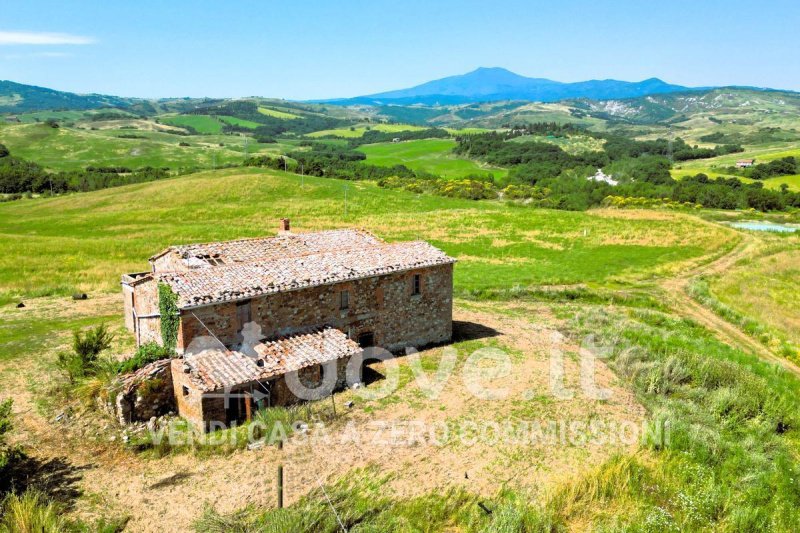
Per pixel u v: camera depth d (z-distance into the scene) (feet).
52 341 99.04
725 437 74.08
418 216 285.64
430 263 100.73
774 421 80.64
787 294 153.28
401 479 61.67
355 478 61.36
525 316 127.24
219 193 354.95
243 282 82.23
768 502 61.67
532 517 55.31
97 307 123.44
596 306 138.31
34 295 132.36
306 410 74.49
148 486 59.00
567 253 201.05
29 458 62.80
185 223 274.16
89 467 61.82
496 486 61.31
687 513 57.62
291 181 385.91
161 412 74.02
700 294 147.84
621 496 60.03
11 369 86.22
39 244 196.54
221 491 58.44
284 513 52.85
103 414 72.28
